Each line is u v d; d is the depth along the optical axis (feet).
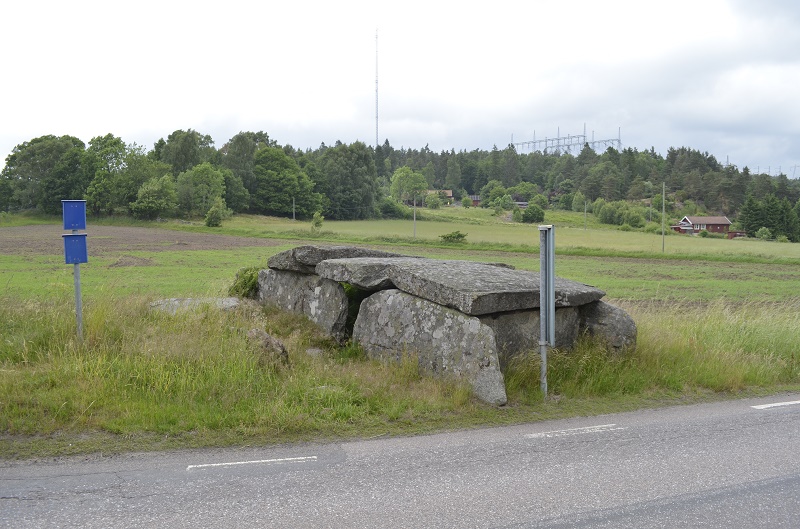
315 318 38.32
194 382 25.39
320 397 25.17
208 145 512.63
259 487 17.56
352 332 36.42
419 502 16.63
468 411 25.48
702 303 82.84
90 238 226.38
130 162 380.37
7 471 18.62
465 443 21.81
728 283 113.60
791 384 32.55
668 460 20.27
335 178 468.34
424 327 30.09
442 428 23.54
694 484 18.20
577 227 428.56
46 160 406.62
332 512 15.97
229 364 27.04
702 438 22.77
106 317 31.91
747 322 42.65
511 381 28.32
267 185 440.86
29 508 16.06
